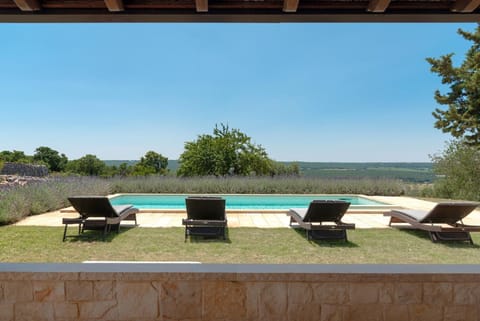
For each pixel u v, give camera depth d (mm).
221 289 2494
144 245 5223
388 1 1885
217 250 4965
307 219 5895
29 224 6863
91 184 11719
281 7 2076
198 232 5727
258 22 2166
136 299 2480
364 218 7965
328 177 15469
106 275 2463
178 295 2490
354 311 2484
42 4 2029
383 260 4551
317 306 2488
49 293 2461
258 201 12641
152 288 2490
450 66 11242
